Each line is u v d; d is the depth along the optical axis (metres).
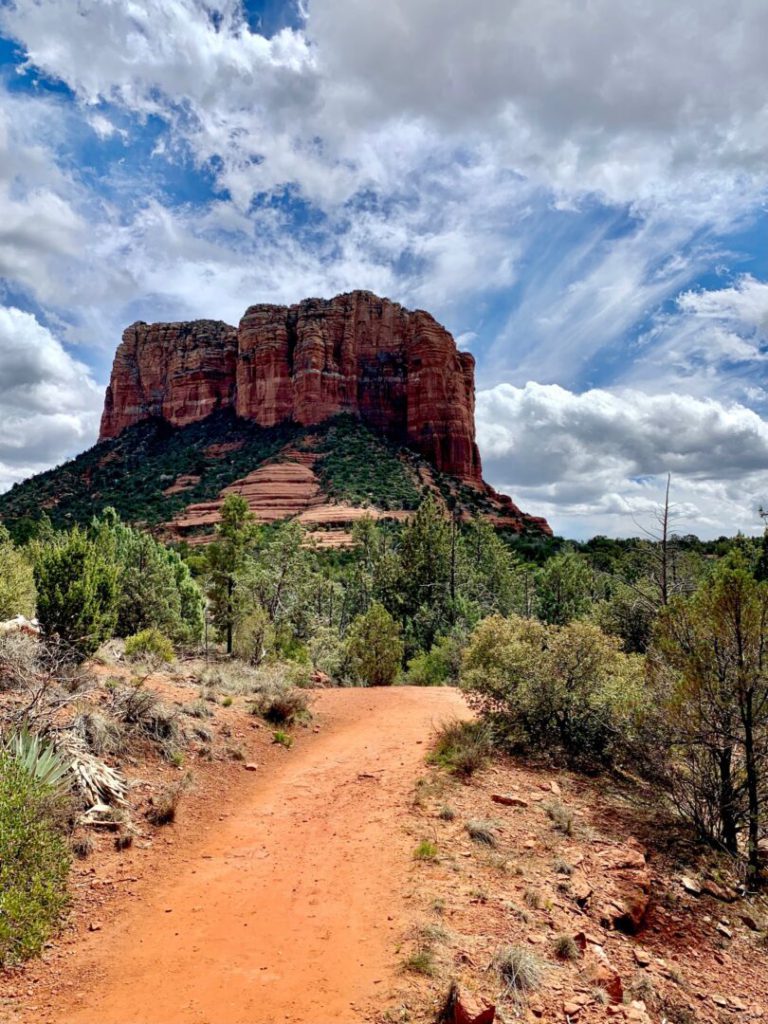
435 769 10.95
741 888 7.97
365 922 6.12
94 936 5.71
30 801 5.80
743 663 9.34
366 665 25.33
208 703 13.81
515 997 4.89
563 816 8.99
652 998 5.38
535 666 12.48
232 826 8.70
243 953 5.59
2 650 10.62
